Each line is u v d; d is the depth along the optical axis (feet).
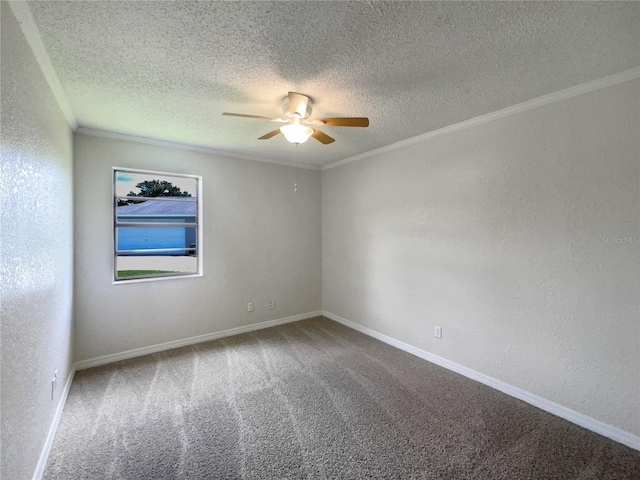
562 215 6.89
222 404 7.52
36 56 5.20
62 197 7.32
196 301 11.53
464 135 8.79
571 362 6.82
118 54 5.38
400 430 6.56
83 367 9.36
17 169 4.35
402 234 10.83
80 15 4.35
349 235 13.25
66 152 7.86
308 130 7.16
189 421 6.86
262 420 6.91
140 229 10.93
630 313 6.02
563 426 6.66
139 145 10.25
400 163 10.82
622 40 4.99
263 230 13.15
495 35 4.89
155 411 7.23
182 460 5.72
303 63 5.72
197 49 5.25
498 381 8.15
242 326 12.68
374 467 5.56
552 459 5.74
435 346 9.80
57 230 6.78
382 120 8.62
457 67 5.85
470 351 8.80
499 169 8.00
